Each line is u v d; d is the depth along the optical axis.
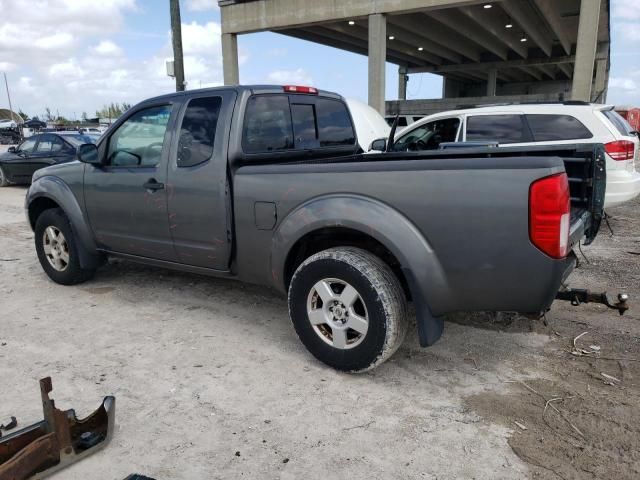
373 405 2.95
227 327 4.11
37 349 3.71
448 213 2.81
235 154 3.67
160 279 5.38
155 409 2.92
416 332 3.94
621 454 2.50
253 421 2.80
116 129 4.39
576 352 3.59
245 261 3.72
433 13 19.70
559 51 31.28
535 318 2.92
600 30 25.14
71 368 3.42
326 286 3.25
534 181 2.60
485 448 2.56
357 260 3.10
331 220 3.15
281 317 4.32
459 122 7.45
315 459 2.49
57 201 4.83
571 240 2.95
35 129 38.31
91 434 2.61
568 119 6.80
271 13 18.30
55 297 4.86
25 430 2.43
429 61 32.25
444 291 2.90
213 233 3.80
